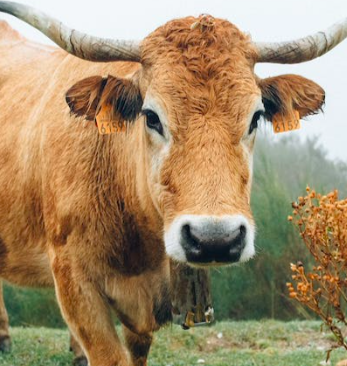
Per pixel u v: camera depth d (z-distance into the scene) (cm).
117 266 590
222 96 488
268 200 1217
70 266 585
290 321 1111
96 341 578
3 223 676
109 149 585
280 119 549
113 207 584
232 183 470
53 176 606
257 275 1202
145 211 564
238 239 455
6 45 818
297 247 1194
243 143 491
